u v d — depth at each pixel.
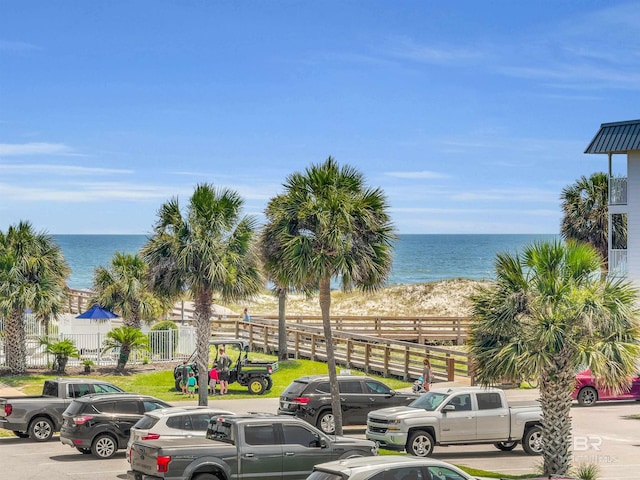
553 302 19.50
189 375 35.22
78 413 23.52
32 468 22.14
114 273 43.72
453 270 158.62
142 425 19.61
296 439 18.42
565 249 20.20
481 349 20.39
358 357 42.88
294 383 27.70
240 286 29.77
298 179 24.45
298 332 44.50
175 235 29.42
